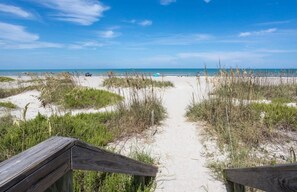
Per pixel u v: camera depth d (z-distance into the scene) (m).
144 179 3.65
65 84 10.73
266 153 4.92
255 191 3.28
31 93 12.20
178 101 11.29
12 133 4.91
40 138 4.78
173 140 5.96
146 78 8.14
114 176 3.60
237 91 7.62
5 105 9.52
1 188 0.95
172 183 3.95
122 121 6.86
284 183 1.67
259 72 12.38
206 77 7.89
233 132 5.68
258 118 6.47
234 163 4.28
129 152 5.13
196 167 4.52
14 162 1.17
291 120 6.55
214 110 7.36
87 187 3.37
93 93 10.76
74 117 6.93
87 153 1.79
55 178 1.36
